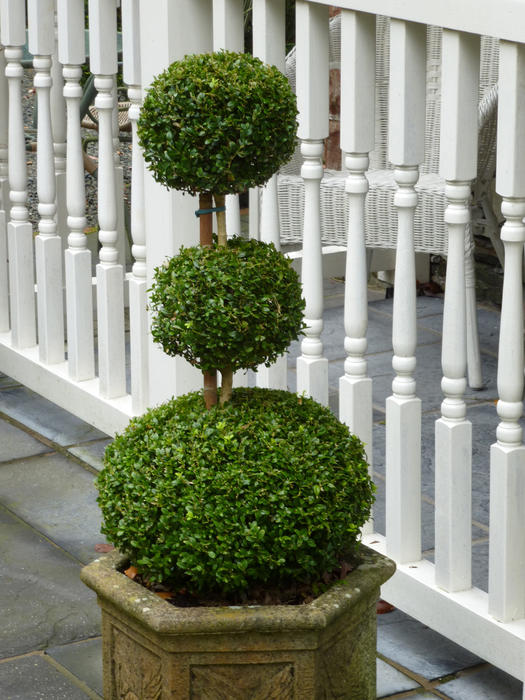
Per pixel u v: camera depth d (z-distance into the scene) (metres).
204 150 2.12
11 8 3.97
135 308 3.61
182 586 2.20
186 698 2.09
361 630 2.22
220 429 2.13
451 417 2.57
